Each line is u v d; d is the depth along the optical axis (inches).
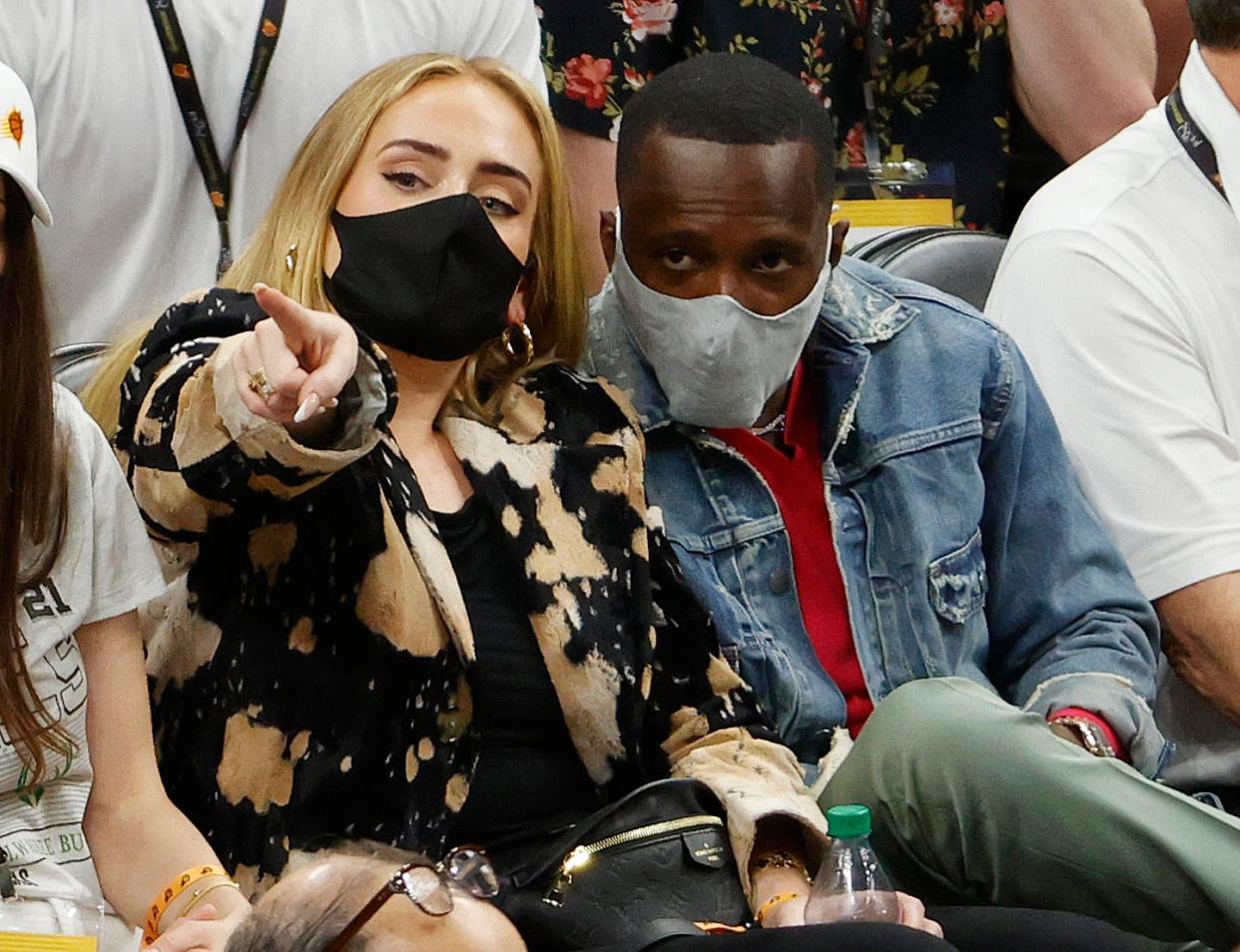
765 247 222.1
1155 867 196.7
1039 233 266.4
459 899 124.4
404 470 203.8
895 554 235.5
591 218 295.3
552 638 207.6
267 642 198.2
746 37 304.8
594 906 191.5
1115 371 258.5
